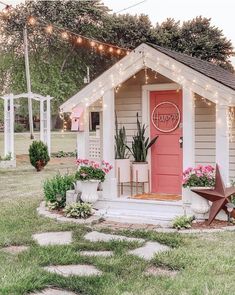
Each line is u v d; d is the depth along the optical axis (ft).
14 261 15.60
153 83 26.63
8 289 12.53
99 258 15.72
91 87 24.53
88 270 14.64
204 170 21.53
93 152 29.12
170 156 26.48
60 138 118.93
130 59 23.45
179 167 26.25
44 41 139.74
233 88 21.18
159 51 22.58
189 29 128.36
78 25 136.36
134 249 17.03
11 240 18.25
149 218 22.49
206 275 14.02
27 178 42.01
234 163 23.80
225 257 15.75
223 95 21.39
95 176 23.65
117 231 19.98
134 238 18.76
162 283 13.25
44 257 15.76
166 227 20.76
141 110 27.20
